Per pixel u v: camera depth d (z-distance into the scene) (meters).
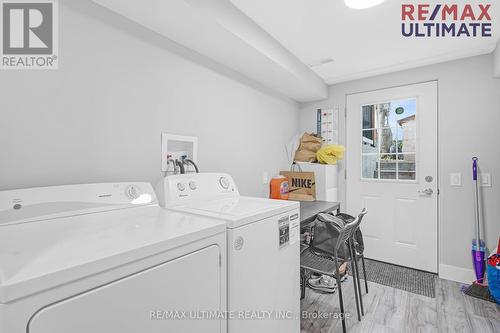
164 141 1.61
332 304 2.04
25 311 0.51
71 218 1.02
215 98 2.00
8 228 0.87
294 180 2.81
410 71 2.68
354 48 2.21
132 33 1.43
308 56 2.36
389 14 1.72
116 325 0.66
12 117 1.04
